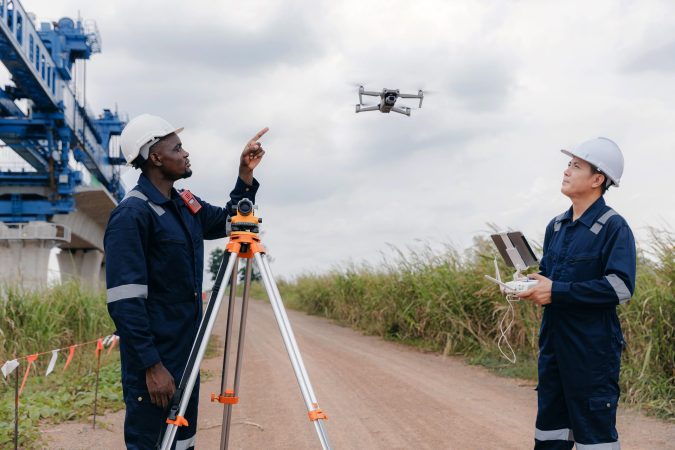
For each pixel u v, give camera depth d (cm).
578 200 351
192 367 302
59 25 3872
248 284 346
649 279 729
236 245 329
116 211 311
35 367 831
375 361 986
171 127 332
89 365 913
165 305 319
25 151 3438
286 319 320
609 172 336
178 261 320
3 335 862
